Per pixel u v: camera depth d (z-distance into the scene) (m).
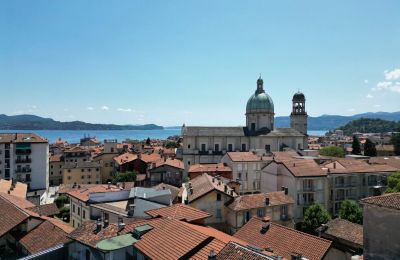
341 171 90.31
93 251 36.84
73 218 74.12
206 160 149.75
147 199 63.41
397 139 191.88
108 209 60.88
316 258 38.47
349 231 54.41
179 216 45.47
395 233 31.48
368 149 177.00
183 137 152.25
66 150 185.12
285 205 69.38
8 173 126.81
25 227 50.62
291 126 174.62
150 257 32.81
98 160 170.12
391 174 90.25
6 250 49.00
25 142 128.75
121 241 36.38
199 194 67.88
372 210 33.38
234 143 154.50
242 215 65.00
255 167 119.88
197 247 33.03
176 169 127.81
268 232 45.56
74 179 155.25
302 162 91.94
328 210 87.31
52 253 40.28
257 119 159.50
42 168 131.62
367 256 33.69
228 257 29.66
